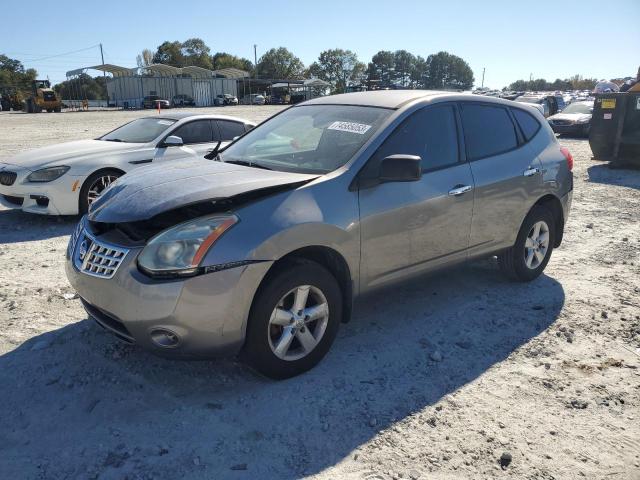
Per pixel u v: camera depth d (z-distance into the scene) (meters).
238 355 3.32
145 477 2.57
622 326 4.25
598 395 3.31
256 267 3.04
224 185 3.27
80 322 4.12
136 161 7.48
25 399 3.15
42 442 2.80
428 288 4.96
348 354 3.74
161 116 8.49
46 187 6.87
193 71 67.44
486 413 3.11
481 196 4.32
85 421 2.97
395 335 4.04
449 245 4.19
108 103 70.44
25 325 4.05
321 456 2.74
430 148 4.08
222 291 2.96
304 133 4.15
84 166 7.07
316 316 3.41
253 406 3.13
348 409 3.12
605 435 2.95
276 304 3.19
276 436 2.88
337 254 3.48
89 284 3.17
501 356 3.76
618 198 9.07
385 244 3.71
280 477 2.59
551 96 28.06
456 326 4.20
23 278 5.05
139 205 3.15
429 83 142.75
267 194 3.26
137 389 3.27
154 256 2.96
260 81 87.12
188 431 2.90
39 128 25.11
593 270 5.52
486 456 2.76
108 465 2.64
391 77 138.50
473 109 4.51
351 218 3.48
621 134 11.66
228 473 2.61
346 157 3.70
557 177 5.05
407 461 2.71
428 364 3.63
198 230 3.00
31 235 6.63
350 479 2.58
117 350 3.70
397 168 3.45
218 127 8.45
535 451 2.81
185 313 2.92
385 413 3.09
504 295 4.82
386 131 3.82
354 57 131.88
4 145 16.84
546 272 5.45
